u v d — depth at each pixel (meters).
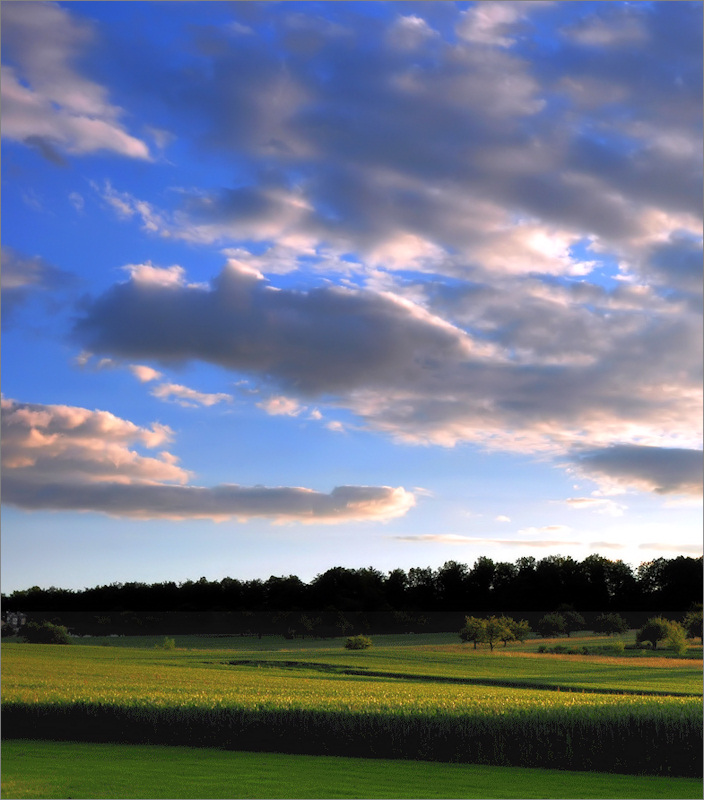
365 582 173.62
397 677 75.31
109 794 25.22
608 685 67.56
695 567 166.00
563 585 171.12
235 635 154.88
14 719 37.00
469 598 176.00
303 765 30.55
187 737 35.06
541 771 30.00
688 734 29.69
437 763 31.33
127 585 167.50
